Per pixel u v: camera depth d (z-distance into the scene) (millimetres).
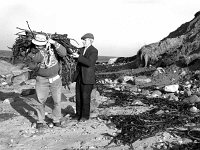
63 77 4590
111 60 18469
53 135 4090
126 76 9391
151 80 8953
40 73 4184
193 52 10211
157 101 6227
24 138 3977
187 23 13594
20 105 5617
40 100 4285
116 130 4293
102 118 4855
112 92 7414
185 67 9414
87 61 4527
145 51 12133
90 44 4668
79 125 4496
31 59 4129
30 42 4113
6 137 4004
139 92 7535
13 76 9008
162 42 12102
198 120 4656
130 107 5691
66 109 5316
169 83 8398
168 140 3828
